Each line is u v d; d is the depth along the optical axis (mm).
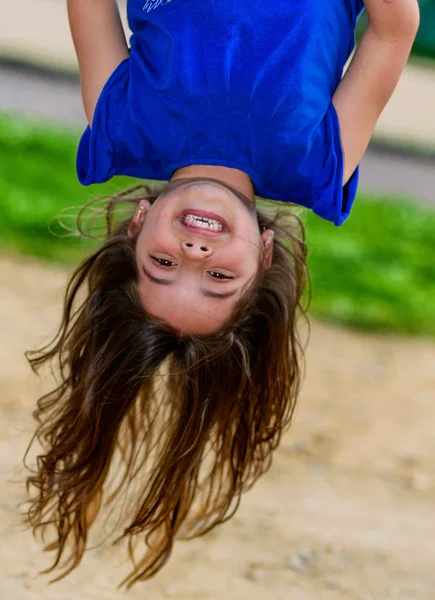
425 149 23125
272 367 5883
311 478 8812
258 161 5367
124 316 5660
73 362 5945
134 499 7504
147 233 5258
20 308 10984
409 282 14164
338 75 5594
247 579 7137
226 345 5402
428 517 8391
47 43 25141
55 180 15039
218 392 5742
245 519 7949
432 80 32281
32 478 6238
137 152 5445
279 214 5980
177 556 7352
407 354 11945
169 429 5926
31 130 17281
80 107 20391
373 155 22266
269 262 5629
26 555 7051
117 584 6938
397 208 17859
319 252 14297
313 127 5320
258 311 5742
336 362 11344
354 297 13203
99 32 5590
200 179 5266
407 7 5309
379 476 9031
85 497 6086
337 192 5422
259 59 5281
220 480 6254
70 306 6016
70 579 6883
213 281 5203
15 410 8867
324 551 7590
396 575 7367
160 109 5332
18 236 12906
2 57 22656
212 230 5090
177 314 5242
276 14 5375
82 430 5918
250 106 5250
